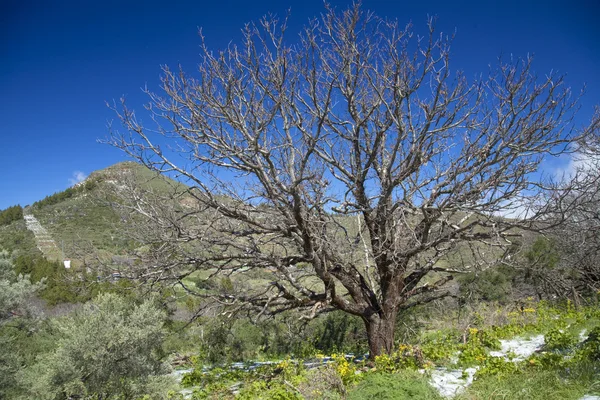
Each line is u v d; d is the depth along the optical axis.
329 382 7.02
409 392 5.79
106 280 8.79
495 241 9.11
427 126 8.52
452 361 8.73
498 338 11.43
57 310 19.39
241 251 9.48
